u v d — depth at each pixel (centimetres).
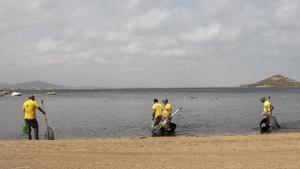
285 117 3766
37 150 1437
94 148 1481
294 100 8056
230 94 13888
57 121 3538
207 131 2600
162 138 1767
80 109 5444
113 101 8344
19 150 1434
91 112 4766
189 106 6028
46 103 7450
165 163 1198
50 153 1374
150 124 3192
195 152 1383
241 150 1412
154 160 1246
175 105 6375
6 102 7919
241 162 1201
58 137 2416
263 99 2653
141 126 3041
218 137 1778
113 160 1249
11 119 3781
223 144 1555
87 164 1188
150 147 1498
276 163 1180
